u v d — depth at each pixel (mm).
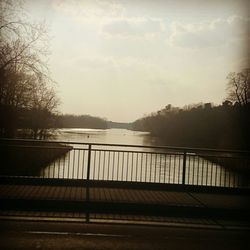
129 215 9602
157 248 7098
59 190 11148
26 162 16656
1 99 26594
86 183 12039
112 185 12125
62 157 16047
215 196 11797
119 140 81312
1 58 23438
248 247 7473
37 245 6867
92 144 12023
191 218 9742
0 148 17359
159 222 9109
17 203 9750
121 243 7289
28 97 27141
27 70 24516
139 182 12195
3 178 11844
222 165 14383
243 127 51531
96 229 8188
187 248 7188
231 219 9961
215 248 7281
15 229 7828
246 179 14281
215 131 61906
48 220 8672
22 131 34094
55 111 38000
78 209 9844
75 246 6938
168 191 12117
